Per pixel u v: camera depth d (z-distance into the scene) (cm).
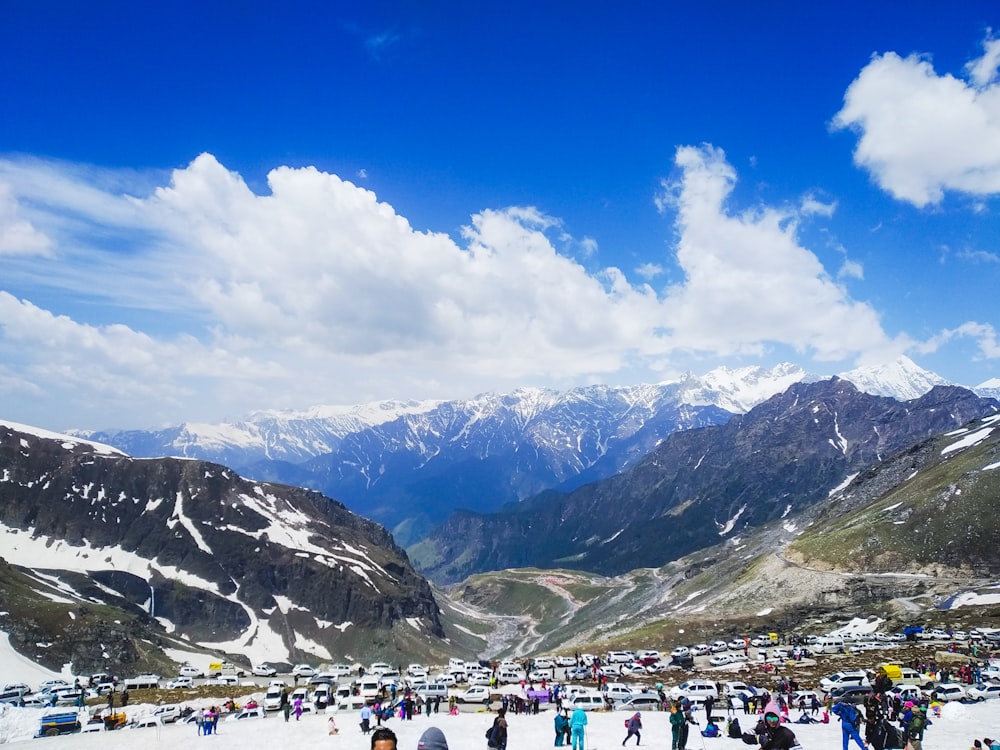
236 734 6738
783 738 2828
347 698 9350
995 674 8981
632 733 5241
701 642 19850
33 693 13362
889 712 5584
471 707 9119
